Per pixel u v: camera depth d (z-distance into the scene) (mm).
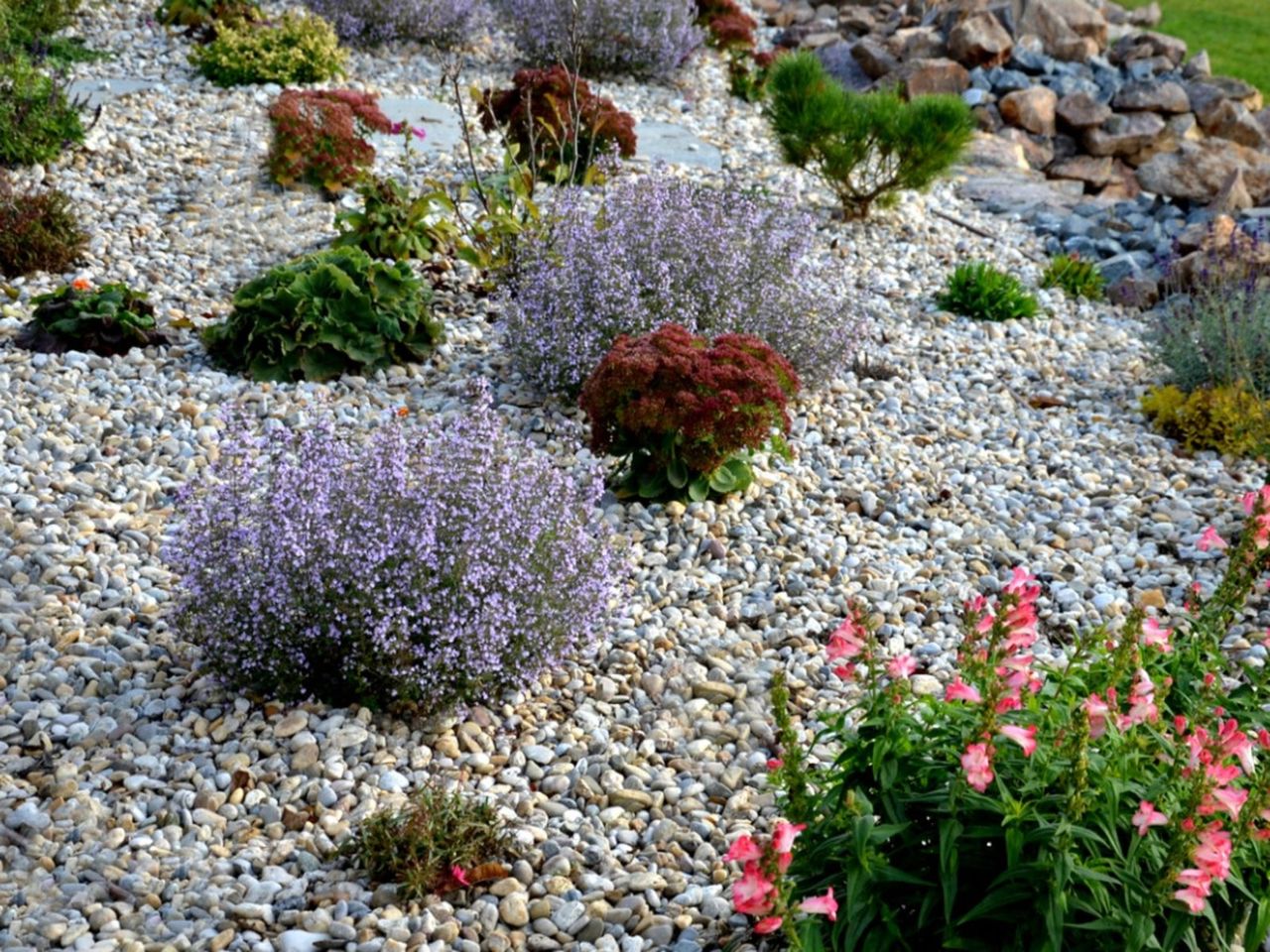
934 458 6496
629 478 5691
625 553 5070
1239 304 7203
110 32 11844
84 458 5633
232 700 4234
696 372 5430
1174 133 12445
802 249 7227
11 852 3521
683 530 5512
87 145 9047
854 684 4664
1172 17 18359
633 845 3838
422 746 4102
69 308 6625
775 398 5449
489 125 9719
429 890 3520
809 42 14703
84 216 8086
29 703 4129
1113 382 7652
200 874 3514
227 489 4398
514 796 3932
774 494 5887
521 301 6672
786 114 9766
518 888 3553
